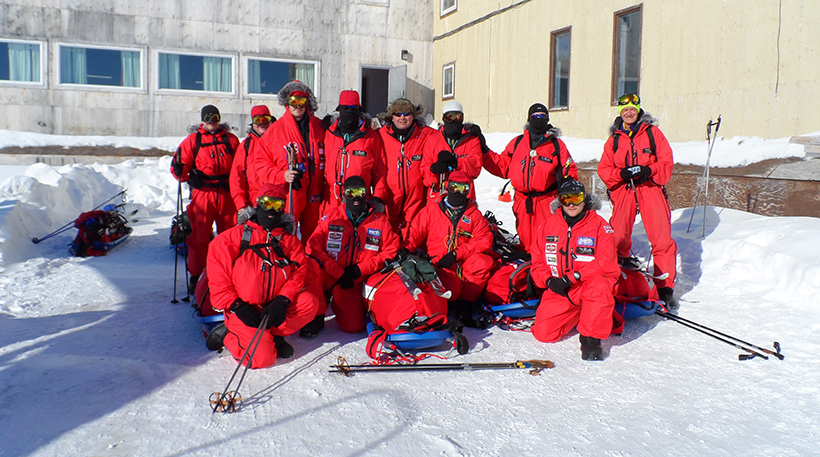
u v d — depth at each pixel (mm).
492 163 5734
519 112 13898
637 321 4711
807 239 5188
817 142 7051
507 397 3340
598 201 4156
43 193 8312
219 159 5723
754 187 7297
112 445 2793
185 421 3033
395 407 3205
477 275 4637
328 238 4500
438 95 17359
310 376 3619
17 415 3072
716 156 8367
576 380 3574
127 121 15008
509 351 4086
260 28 15812
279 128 5219
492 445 2818
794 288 4812
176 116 15367
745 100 8836
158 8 14984
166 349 4059
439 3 17047
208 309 4320
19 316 4719
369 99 20375
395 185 5496
